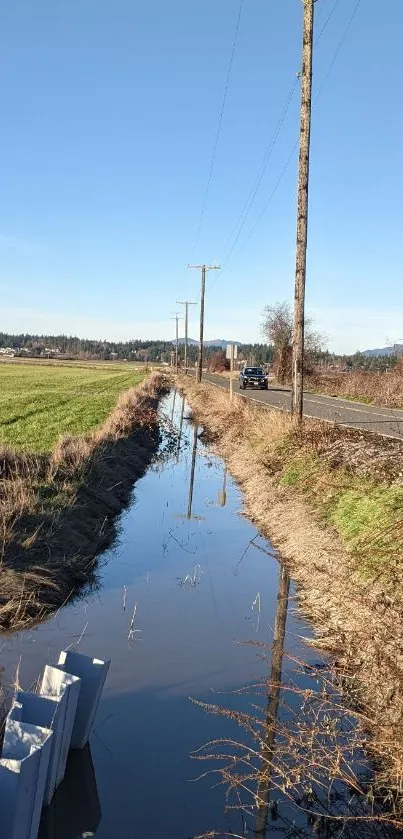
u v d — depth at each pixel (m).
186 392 53.34
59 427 25.02
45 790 4.55
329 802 5.00
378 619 6.66
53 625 8.21
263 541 12.35
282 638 7.86
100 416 29.45
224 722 5.95
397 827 4.61
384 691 5.73
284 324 68.62
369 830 4.70
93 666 5.34
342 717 5.89
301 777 5.19
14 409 32.78
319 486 12.45
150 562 11.15
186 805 4.86
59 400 39.50
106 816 4.73
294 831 4.68
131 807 4.84
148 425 27.66
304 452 14.93
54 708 4.61
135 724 5.88
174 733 5.76
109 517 13.97
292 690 6.04
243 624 8.32
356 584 7.81
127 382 64.19
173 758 5.40
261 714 6.08
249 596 9.41
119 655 7.32
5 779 3.77
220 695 6.45
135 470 19.75
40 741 4.19
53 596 9.00
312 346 68.62
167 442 26.69
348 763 5.10
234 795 5.02
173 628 8.17
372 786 4.97
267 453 17.00
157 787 5.05
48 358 181.12
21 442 20.47
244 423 23.03
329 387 48.34
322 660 7.20
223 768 5.27
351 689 6.27
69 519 11.70
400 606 6.43
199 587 9.84
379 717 5.50
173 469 21.19
